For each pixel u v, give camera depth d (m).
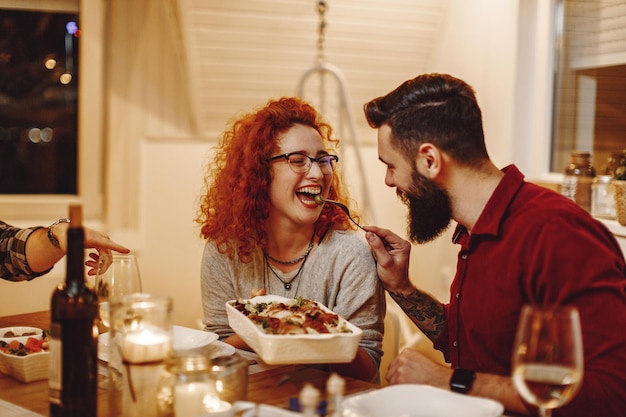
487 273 1.62
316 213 1.93
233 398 1.25
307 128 1.96
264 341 1.36
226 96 3.61
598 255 1.46
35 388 1.51
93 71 3.45
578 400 1.38
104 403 1.42
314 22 3.48
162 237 3.62
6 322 2.05
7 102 3.44
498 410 1.23
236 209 1.97
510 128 3.12
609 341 1.39
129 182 3.56
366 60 3.68
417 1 3.53
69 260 1.27
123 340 1.29
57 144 3.51
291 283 1.98
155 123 3.56
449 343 1.79
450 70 3.60
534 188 1.65
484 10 3.31
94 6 3.41
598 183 2.63
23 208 3.45
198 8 3.30
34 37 3.43
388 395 1.30
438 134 1.64
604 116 2.82
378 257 1.88
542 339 1.09
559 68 3.01
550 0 2.97
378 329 1.92
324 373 1.59
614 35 2.75
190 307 3.68
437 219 1.74
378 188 3.89
